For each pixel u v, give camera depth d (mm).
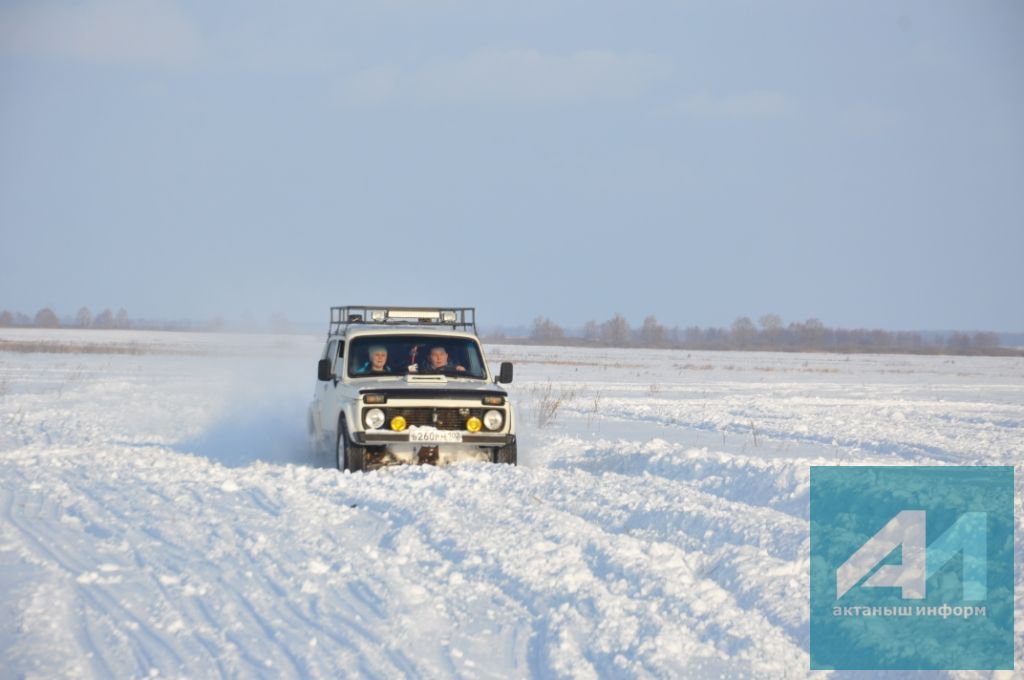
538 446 66375
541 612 27641
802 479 43062
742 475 46500
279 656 24141
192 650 24516
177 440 71750
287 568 31703
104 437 70250
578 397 121688
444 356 57062
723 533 35219
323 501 42625
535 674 23516
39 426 76000
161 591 29250
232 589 29453
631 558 31484
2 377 135500
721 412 99938
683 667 23500
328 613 27312
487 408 51906
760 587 29141
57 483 47125
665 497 41438
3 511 40750
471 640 25672
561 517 37406
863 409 114438
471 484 45125
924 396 149000
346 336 57219
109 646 24734
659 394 135875
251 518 39219
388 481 46719
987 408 122312
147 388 122125
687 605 27312
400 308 60156
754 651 24406
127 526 37906
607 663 23859
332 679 22750
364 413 50656
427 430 50844
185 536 36188
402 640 25375
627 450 59562
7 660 23438
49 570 31266
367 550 33938
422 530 36656
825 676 23328
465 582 30375
